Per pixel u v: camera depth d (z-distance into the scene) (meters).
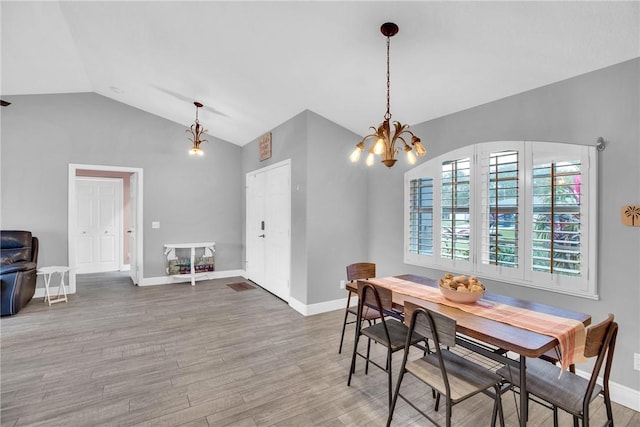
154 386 2.26
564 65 2.23
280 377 2.40
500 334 1.55
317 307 3.88
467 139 3.06
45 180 4.52
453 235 3.14
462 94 2.86
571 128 2.34
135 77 4.02
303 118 3.88
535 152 2.52
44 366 2.52
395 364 2.62
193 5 2.42
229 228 5.99
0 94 4.28
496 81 2.57
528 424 1.91
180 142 5.50
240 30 2.59
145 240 5.23
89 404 2.04
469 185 3.00
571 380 1.64
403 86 2.93
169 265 5.34
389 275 3.96
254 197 5.45
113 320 3.58
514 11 1.86
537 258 2.51
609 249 2.16
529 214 2.56
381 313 2.08
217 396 2.15
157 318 3.66
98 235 6.44
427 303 2.09
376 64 2.68
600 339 1.39
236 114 4.50
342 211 4.08
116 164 4.99
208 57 3.13
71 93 4.68
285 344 2.99
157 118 5.30
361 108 3.53
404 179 3.72
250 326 3.44
